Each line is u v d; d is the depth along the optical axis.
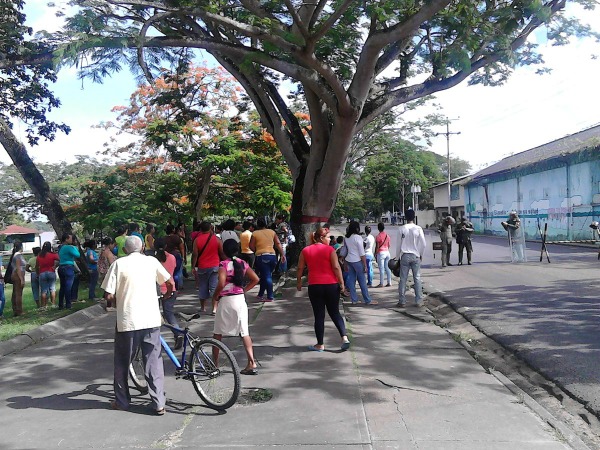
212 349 5.44
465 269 16.44
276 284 14.36
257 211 21.47
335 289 7.27
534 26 12.41
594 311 8.96
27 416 5.19
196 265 10.48
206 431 4.70
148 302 5.24
